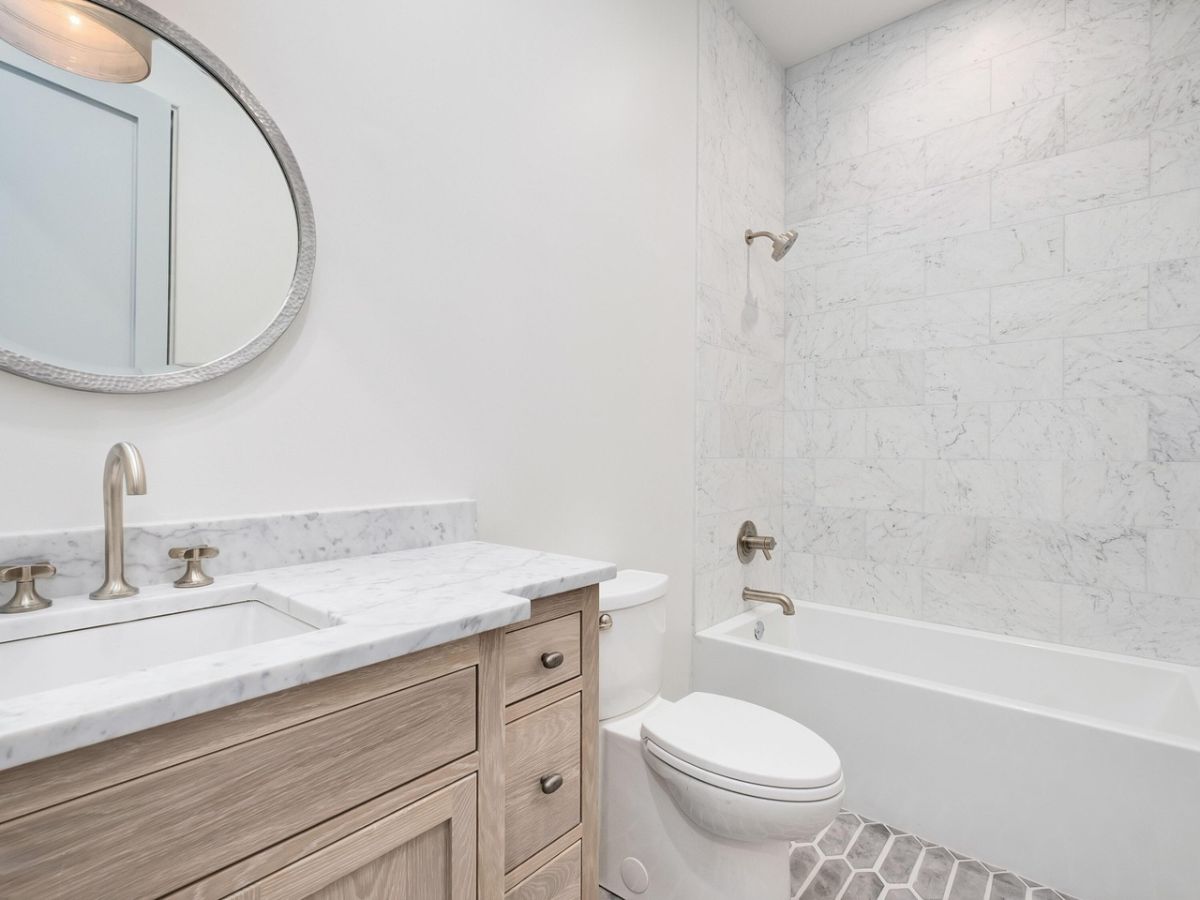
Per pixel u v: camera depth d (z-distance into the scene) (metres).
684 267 2.13
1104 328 2.05
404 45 1.27
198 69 0.97
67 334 0.85
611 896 1.49
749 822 1.18
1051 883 1.53
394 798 0.70
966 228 2.32
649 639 1.57
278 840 0.60
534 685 0.96
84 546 0.85
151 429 0.94
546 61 1.59
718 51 2.31
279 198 1.06
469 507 1.37
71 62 0.86
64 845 0.47
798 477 2.73
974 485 2.29
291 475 1.09
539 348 1.58
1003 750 1.61
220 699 0.54
